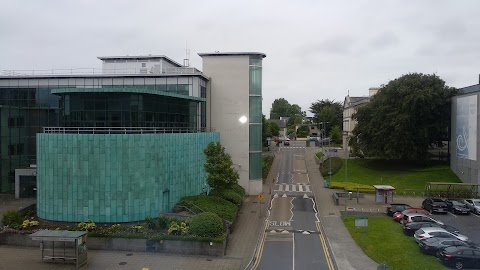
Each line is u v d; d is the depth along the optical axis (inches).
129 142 1236.5
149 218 1214.9
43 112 1879.9
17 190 1702.8
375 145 2536.9
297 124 6141.7
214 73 2007.9
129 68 2148.1
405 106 2333.9
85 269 986.7
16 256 1071.6
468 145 2078.0
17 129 1839.3
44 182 1263.5
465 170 2111.2
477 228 1400.1
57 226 1213.1
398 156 2412.6
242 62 1996.8
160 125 1451.8
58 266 1003.3
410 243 1184.8
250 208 1712.6
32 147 1866.4
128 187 1237.1
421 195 1969.7
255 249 1154.7
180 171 1443.2
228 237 1218.6
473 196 1908.2
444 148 2701.8
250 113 2022.6
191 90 1828.2
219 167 1450.5
